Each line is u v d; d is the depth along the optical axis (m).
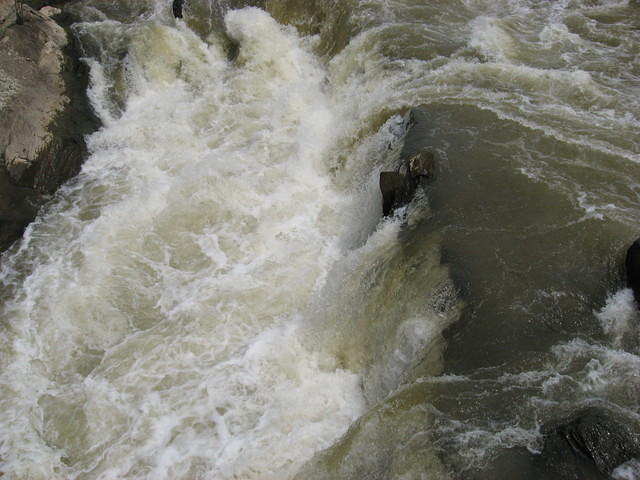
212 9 15.41
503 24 13.47
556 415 6.08
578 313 7.15
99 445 7.48
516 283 7.52
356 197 10.70
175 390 8.01
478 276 7.64
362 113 11.79
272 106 13.29
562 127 10.22
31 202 10.91
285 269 9.65
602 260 7.72
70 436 7.62
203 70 14.38
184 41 14.62
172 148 12.33
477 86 11.49
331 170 11.57
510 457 5.81
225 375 8.16
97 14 15.98
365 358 8.04
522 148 9.76
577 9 14.15
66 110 12.55
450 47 12.80
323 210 10.79
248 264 9.80
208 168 11.41
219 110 13.28
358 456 6.41
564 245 7.98
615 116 10.47
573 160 9.45
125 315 9.04
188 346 8.57
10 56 12.48
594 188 8.88
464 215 8.56
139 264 9.80
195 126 12.88
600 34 13.06
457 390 6.53
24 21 13.45
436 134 10.20
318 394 7.83
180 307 9.11
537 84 11.35
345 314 8.40
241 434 7.43
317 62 14.45
